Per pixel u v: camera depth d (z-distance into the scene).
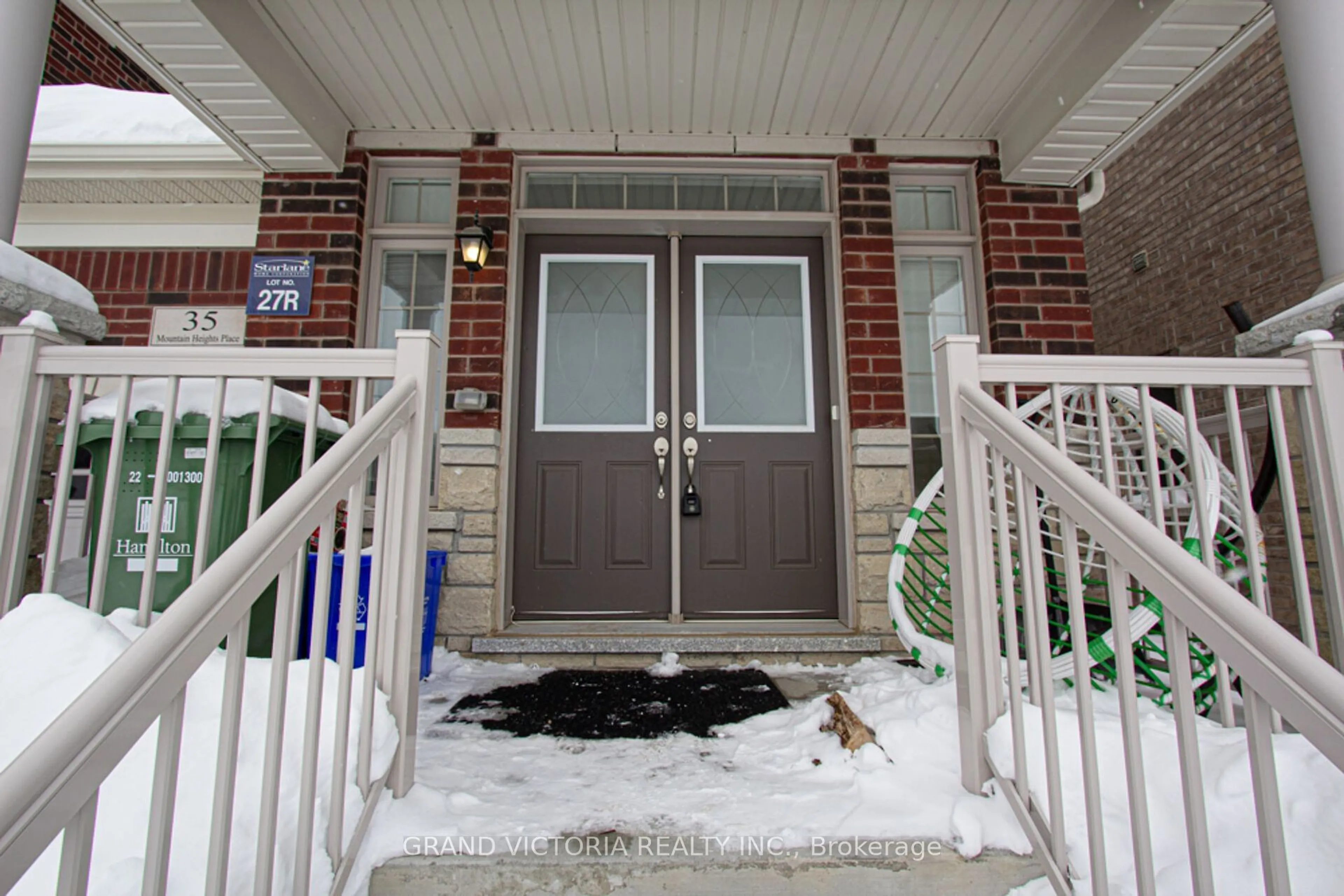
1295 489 1.66
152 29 2.30
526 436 3.27
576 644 2.84
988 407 1.46
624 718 2.12
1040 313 3.26
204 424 1.88
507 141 3.27
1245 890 1.18
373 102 3.05
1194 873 0.98
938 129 3.27
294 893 1.07
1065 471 1.22
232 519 1.87
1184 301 5.20
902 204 3.50
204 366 1.57
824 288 3.45
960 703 1.53
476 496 3.01
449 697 2.35
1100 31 2.56
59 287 1.79
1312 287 4.25
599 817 1.42
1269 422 2.12
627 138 3.29
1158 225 5.46
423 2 2.45
